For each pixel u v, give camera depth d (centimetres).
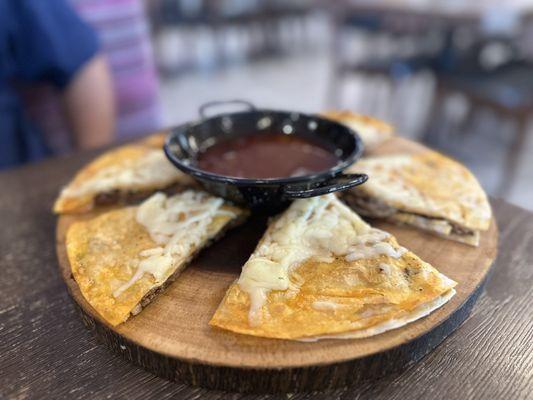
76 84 48
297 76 124
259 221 26
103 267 21
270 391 17
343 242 21
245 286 19
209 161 27
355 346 17
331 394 17
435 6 67
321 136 29
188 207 24
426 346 18
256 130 30
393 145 33
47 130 53
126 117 59
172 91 111
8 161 45
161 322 18
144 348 17
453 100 100
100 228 23
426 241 23
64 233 25
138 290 19
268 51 141
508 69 72
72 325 20
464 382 17
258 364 16
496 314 20
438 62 77
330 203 24
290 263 20
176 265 21
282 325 18
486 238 23
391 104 93
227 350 17
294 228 22
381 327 17
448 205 25
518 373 17
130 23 55
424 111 97
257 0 133
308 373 16
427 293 19
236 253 23
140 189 28
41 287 22
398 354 17
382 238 22
